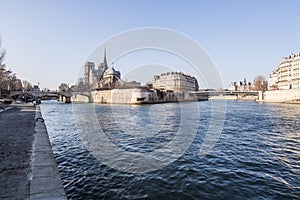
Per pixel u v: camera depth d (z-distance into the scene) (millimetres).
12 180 5832
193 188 8422
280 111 49625
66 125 27094
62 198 4871
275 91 98062
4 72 60219
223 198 7676
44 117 37406
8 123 18484
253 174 10023
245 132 22109
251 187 8586
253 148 15203
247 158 12703
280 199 7641
